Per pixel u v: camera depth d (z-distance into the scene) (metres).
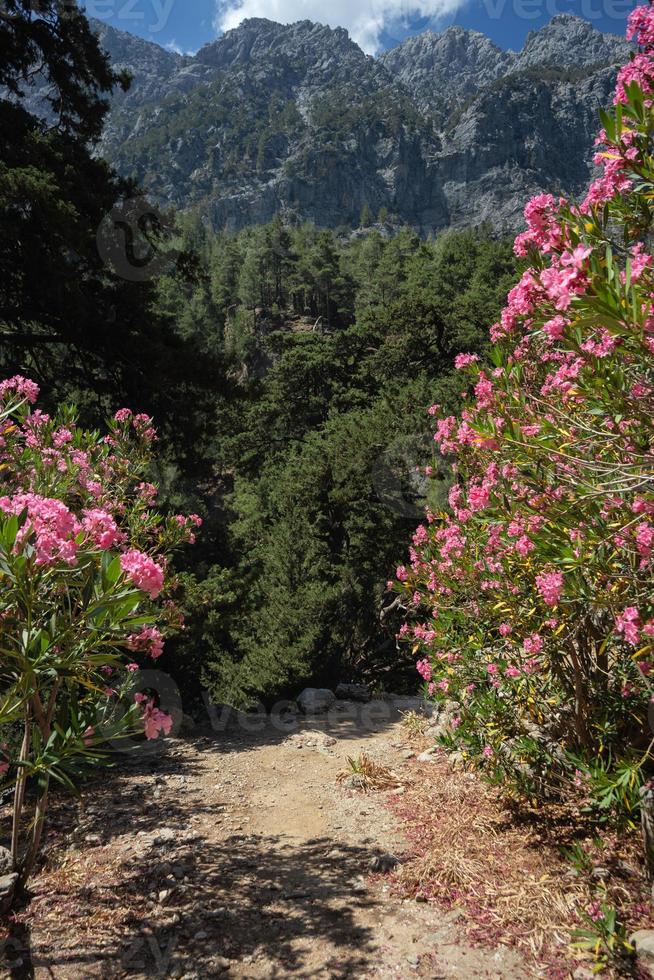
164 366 12.94
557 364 4.23
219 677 17.08
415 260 70.81
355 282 99.38
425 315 30.78
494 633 5.19
